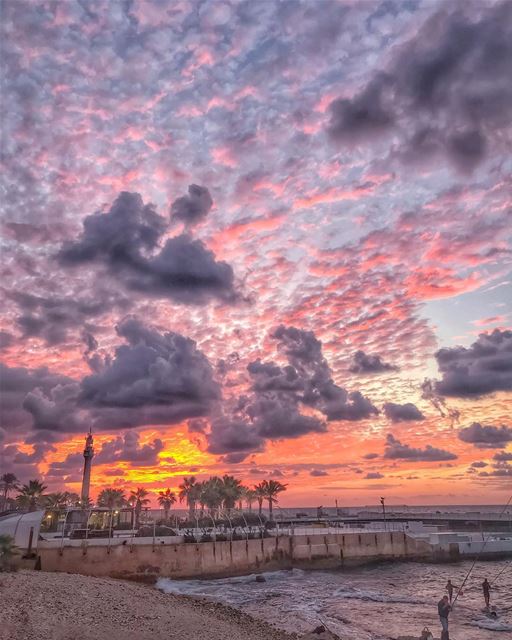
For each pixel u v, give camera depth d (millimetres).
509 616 41438
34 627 24688
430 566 73875
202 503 108875
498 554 79875
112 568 57344
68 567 55562
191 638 26938
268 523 86188
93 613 29531
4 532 55094
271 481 117938
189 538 64625
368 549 74250
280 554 69000
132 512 77500
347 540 73688
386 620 40094
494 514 110938
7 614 26594
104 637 24625
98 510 74062
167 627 28844
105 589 39562
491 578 63594
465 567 73312
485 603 46344
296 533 76062
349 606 45906
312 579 63656
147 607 34469
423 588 56375
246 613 41000
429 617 41344
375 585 58750
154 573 59094
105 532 65188
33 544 54781
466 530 97625
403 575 66500
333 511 154750
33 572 46094
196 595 51031
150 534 67500
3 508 124938
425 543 77625
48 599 31562
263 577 62500
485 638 34531
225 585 58750
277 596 51281
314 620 39938
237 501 109250
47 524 72188
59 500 96812
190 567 61281
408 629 37031
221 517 86688
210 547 63250
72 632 24641
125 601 35344
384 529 87938
